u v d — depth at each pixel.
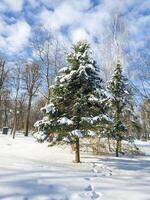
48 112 14.50
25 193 6.61
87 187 7.92
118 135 20.92
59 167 12.01
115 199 7.06
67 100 15.05
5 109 53.75
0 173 8.41
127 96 22.70
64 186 7.71
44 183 7.75
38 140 14.80
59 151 18.86
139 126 23.92
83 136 14.60
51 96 15.49
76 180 8.68
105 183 8.75
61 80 14.97
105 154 20.08
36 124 14.84
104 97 15.28
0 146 20.25
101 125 15.37
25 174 8.66
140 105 23.25
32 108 55.22
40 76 38.00
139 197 7.37
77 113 14.77
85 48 15.94
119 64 23.20
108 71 30.45
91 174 10.75
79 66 15.30
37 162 13.06
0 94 42.88
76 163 14.62
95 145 19.36
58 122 14.39
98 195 7.31
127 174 12.24
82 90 14.75
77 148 15.12
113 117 21.66
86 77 14.84
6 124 61.25
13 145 21.20
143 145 31.39
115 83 22.64
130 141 22.45
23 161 12.59
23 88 38.09
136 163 16.61
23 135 37.03
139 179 10.38
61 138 14.98
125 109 22.48
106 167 14.09
